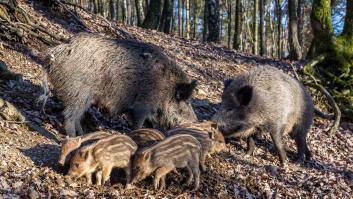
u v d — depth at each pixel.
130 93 3.59
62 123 3.64
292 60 8.05
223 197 3.20
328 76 6.67
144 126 3.93
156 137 3.22
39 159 2.96
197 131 3.38
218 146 3.60
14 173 2.69
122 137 2.89
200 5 20.81
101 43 3.50
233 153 4.06
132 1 19.72
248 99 3.92
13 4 5.11
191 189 3.10
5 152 2.88
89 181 2.80
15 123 3.29
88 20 6.74
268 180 3.65
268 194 3.44
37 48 5.02
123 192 2.84
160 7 9.25
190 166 3.06
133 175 2.87
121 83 3.53
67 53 3.41
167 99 3.76
